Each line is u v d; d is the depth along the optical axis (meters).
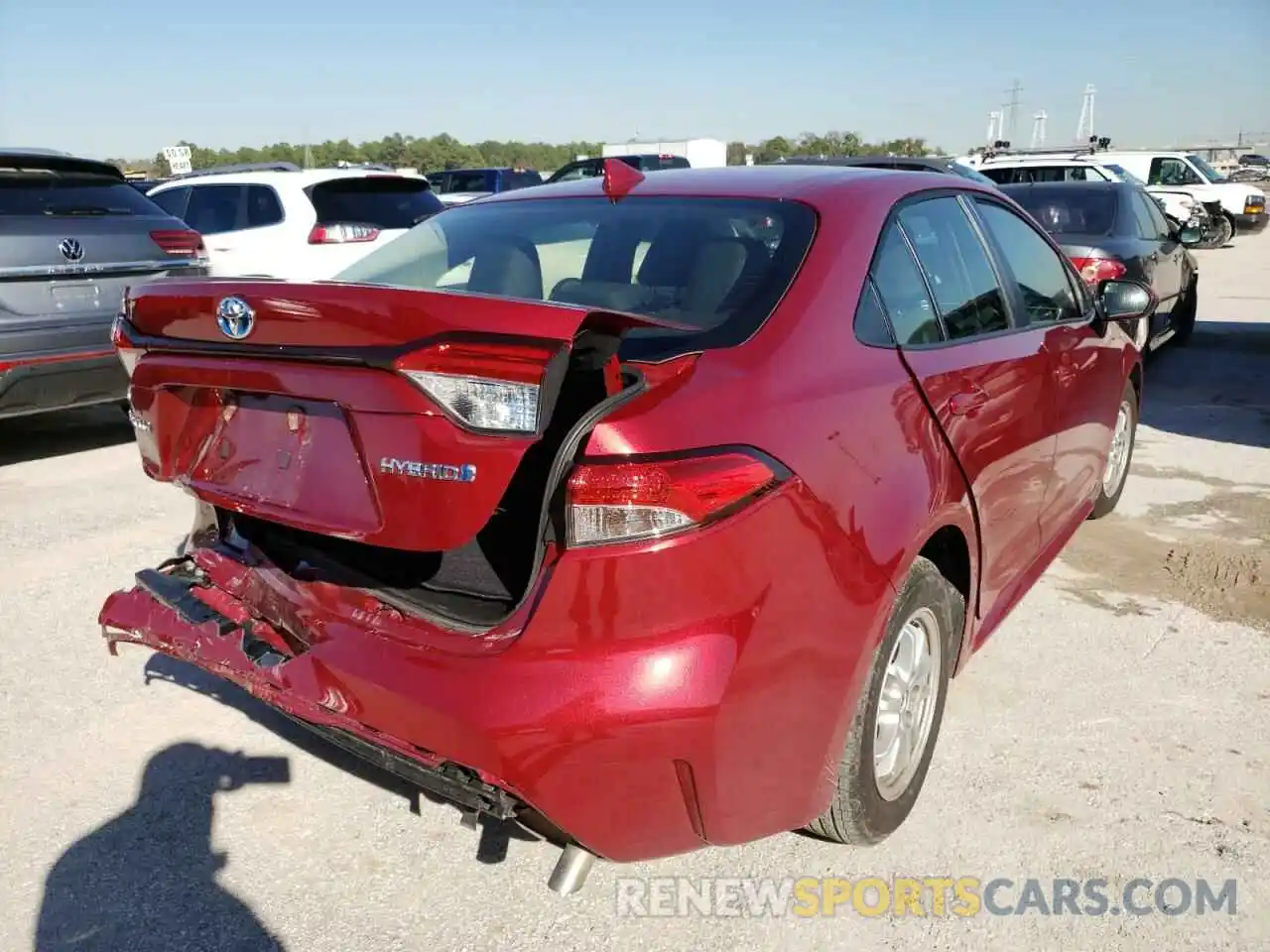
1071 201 8.78
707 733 2.04
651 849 2.18
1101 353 4.12
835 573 2.24
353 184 9.73
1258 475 5.96
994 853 2.72
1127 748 3.18
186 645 2.69
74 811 2.90
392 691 2.18
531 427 1.90
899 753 2.76
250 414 2.41
